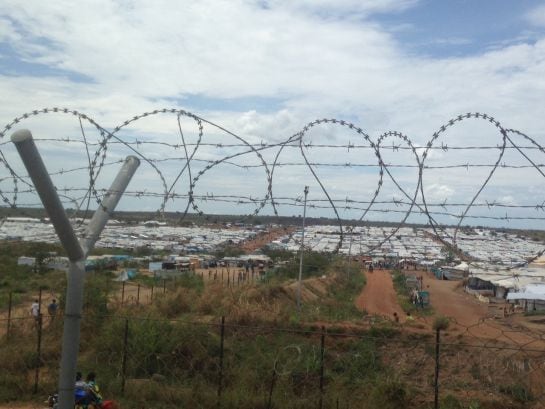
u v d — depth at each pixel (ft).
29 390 38.37
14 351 44.70
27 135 17.58
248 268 122.62
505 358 54.54
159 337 46.47
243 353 49.44
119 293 94.94
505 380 51.42
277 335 58.23
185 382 41.47
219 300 73.61
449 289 138.92
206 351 46.11
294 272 102.47
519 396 47.52
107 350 47.09
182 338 46.65
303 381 42.98
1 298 92.79
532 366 52.54
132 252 111.65
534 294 107.96
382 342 60.75
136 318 46.44
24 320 56.95
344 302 99.09
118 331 47.91
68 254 20.39
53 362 44.73
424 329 68.18
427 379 53.88
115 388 38.73
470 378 53.21
